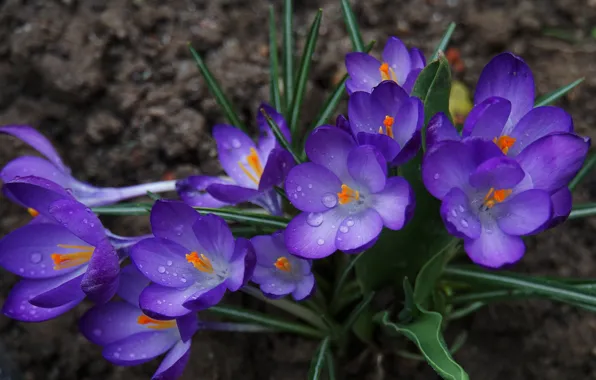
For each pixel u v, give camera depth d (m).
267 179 0.58
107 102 0.76
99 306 0.60
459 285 0.65
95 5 0.79
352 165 0.56
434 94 0.57
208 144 0.75
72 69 0.75
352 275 0.67
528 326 0.68
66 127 0.76
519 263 0.71
